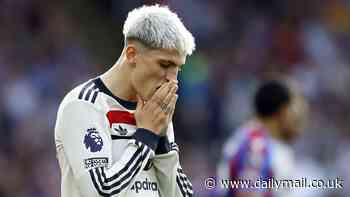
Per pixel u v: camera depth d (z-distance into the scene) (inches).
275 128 987.9
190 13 2154.3
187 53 619.5
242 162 946.7
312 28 2250.2
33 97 1803.6
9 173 1611.7
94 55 2102.6
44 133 1724.9
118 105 624.1
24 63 1891.0
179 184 644.7
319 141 1881.2
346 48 2253.9
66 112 617.9
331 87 2103.8
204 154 1828.2
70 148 613.3
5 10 1993.1
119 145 618.5
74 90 628.1
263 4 2276.1
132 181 606.9
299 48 2180.1
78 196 617.3
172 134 648.4
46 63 1900.8
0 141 1699.1
